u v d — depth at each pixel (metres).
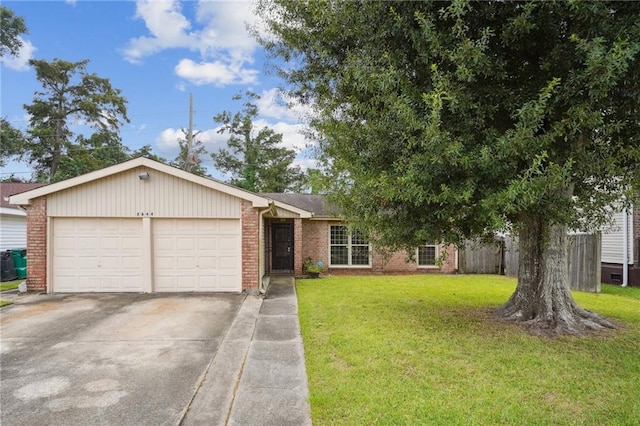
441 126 5.03
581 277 10.70
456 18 4.75
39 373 4.55
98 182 9.88
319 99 7.92
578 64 4.73
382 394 3.85
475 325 6.52
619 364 4.68
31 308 8.16
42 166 31.77
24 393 4.00
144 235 9.94
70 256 9.88
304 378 4.31
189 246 10.12
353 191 6.60
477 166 4.66
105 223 9.95
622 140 5.19
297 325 6.75
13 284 11.70
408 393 3.88
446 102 4.84
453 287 11.35
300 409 3.57
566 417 3.39
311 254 15.79
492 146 4.76
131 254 9.98
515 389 3.99
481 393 3.89
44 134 30.38
